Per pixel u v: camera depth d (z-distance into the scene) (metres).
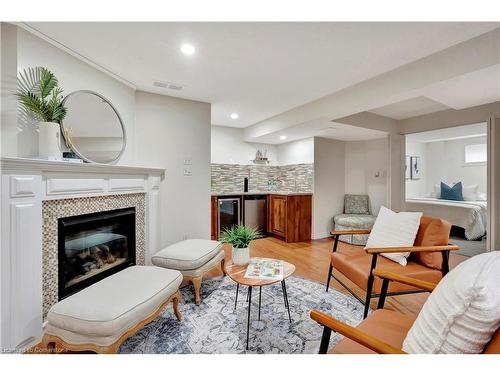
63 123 1.91
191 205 3.14
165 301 1.60
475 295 0.70
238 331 1.68
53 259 1.66
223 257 2.57
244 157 4.96
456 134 4.70
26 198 1.43
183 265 2.07
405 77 2.19
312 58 2.08
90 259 2.08
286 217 4.26
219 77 2.47
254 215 4.68
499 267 0.75
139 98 2.79
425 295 2.24
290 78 2.49
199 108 3.19
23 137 1.64
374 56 2.04
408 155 6.10
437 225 1.87
